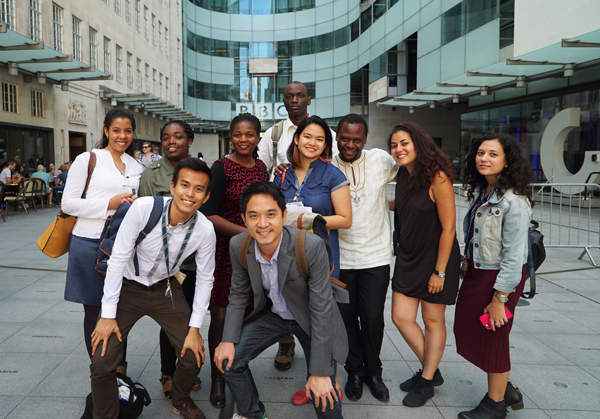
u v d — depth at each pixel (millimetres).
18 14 12492
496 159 2234
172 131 2602
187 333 2246
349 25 26547
